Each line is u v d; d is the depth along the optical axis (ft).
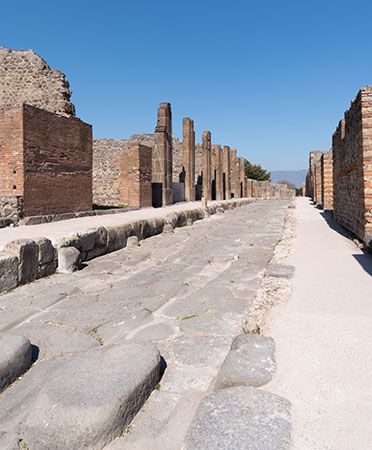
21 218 34.86
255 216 61.26
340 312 11.57
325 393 7.26
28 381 9.10
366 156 24.93
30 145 36.22
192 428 6.32
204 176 97.76
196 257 25.05
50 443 6.47
